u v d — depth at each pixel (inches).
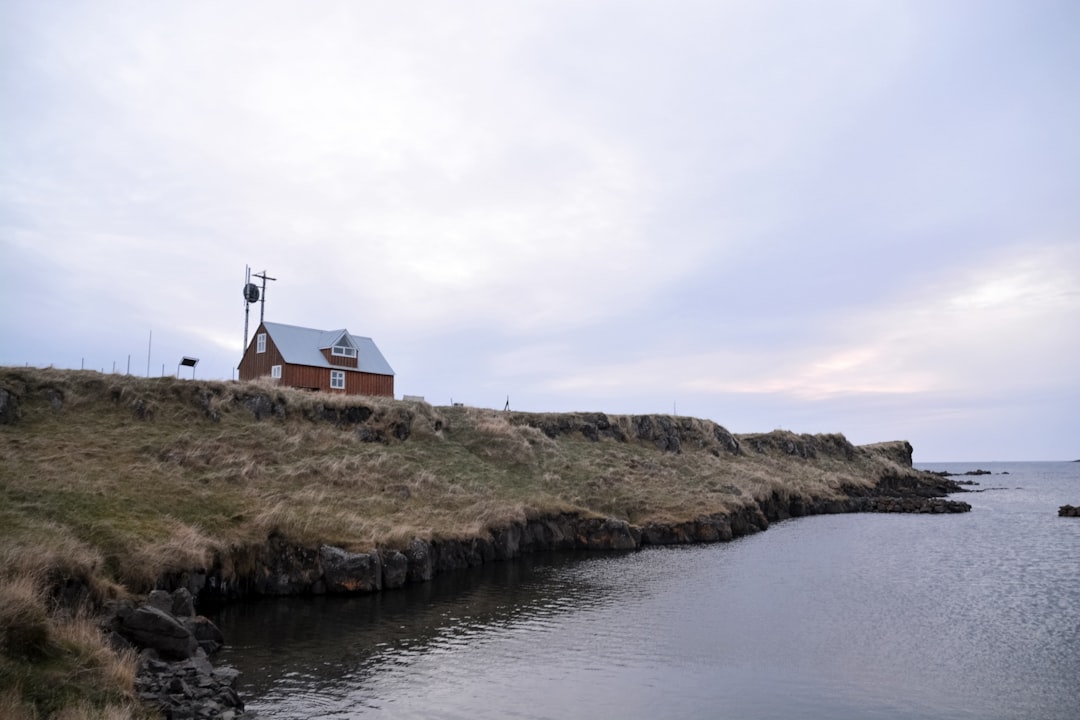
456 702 663.8
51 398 1407.5
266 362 2231.8
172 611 804.0
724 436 3036.4
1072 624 986.7
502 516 1579.7
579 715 639.8
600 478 2100.1
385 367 2409.0
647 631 939.3
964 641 901.2
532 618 1002.1
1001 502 3393.2
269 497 1279.5
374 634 898.1
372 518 1339.8
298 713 617.9
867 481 3422.7
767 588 1227.2
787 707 671.8
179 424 1507.1
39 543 768.9
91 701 508.4
